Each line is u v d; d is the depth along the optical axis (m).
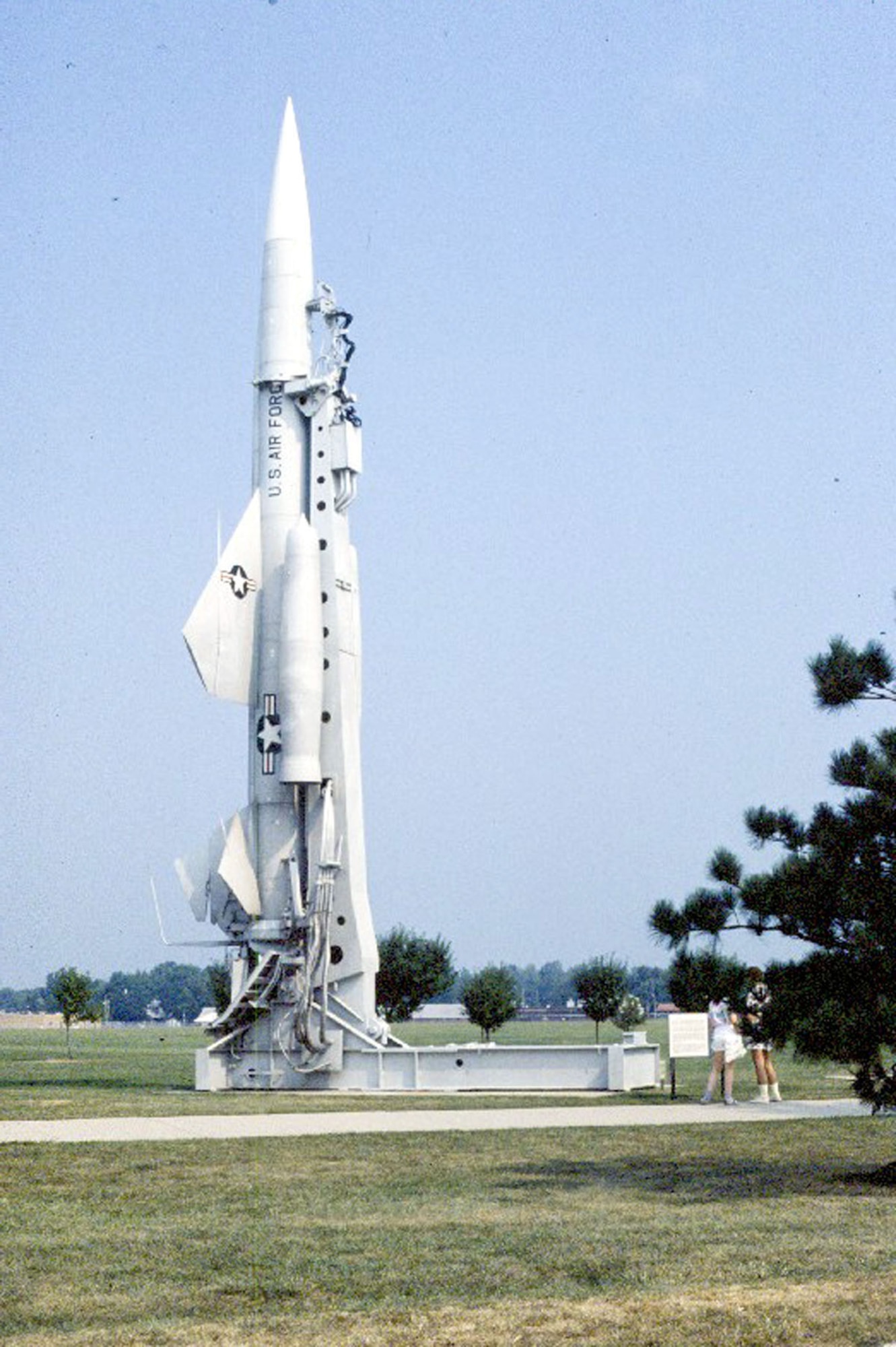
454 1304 10.74
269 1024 38.66
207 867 39.41
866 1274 11.53
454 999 149.00
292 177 41.50
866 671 17.45
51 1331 10.08
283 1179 17.59
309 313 40.62
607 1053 36.19
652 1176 17.67
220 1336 9.93
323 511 39.50
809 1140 21.75
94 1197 16.06
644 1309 10.46
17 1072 46.34
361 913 38.91
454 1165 18.88
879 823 16.78
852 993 16.62
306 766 38.19
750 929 18.03
